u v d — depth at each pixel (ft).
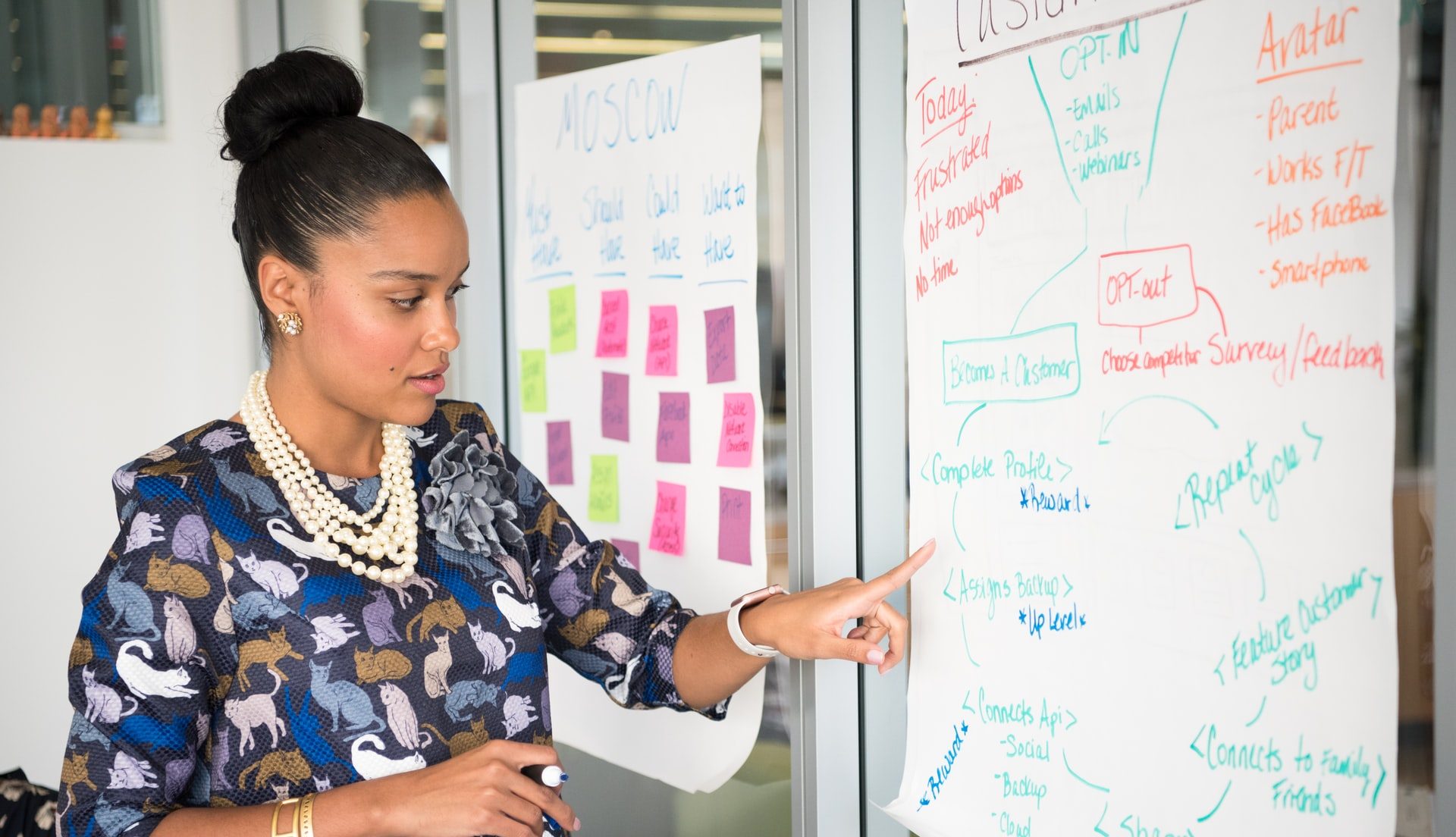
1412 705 3.51
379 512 3.94
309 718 3.71
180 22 9.95
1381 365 3.25
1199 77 3.61
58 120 9.99
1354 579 3.33
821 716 5.06
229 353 10.32
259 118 3.73
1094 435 3.94
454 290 3.87
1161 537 3.77
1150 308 3.77
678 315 5.96
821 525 5.04
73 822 3.45
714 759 5.93
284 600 3.69
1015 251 4.17
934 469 4.52
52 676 10.16
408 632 3.83
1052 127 4.03
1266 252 3.48
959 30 4.35
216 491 3.72
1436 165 3.40
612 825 6.92
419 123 8.38
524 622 4.10
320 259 3.60
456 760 3.62
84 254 9.98
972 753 4.41
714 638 4.32
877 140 5.01
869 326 5.05
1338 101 3.30
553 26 6.97
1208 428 3.63
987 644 4.34
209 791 3.73
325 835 3.48
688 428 5.95
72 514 10.11
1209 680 3.67
